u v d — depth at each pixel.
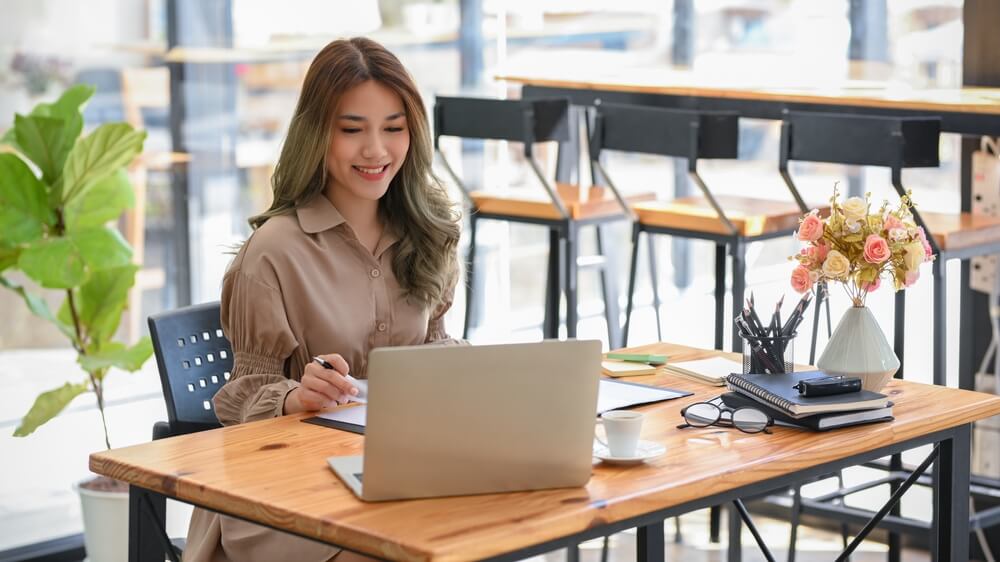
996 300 4.27
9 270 4.21
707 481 1.97
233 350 2.61
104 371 4.08
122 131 3.91
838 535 4.50
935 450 2.52
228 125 4.77
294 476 1.99
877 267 2.53
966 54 4.37
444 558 1.65
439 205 2.77
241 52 4.78
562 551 4.27
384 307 2.69
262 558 2.31
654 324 5.93
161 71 4.56
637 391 2.54
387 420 1.81
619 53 5.83
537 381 1.86
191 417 2.81
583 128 5.76
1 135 4.22
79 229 3.99
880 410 2.32
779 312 2.52
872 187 5.13
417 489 1.86
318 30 5.02
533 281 5.93
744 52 5.60
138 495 2.12
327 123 2.57
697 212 4.10
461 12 5.55
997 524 4.20
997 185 4.28
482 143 5.73
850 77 5.28
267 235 2.59
